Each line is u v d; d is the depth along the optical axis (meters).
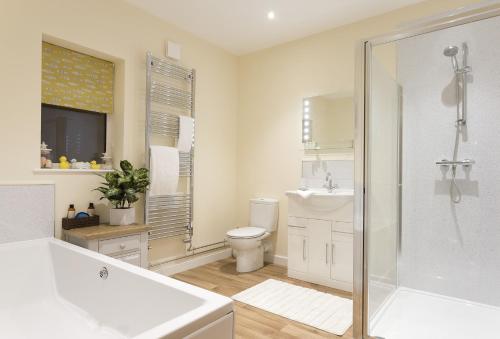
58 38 2.36
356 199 2.00
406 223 2.63
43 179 2.30
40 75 2.27
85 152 2.72
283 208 3.61
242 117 4.04
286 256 3.56
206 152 3.65
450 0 2.65
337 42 3.27
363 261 1.96
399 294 2.52
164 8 2.93
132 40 2.87
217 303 1.25
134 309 1.58
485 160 2.32
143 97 2.96
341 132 3.20
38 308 1.99
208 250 3.68
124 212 2.49
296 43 3.58
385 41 1.95
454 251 2.44
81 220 2.40
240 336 2.04
